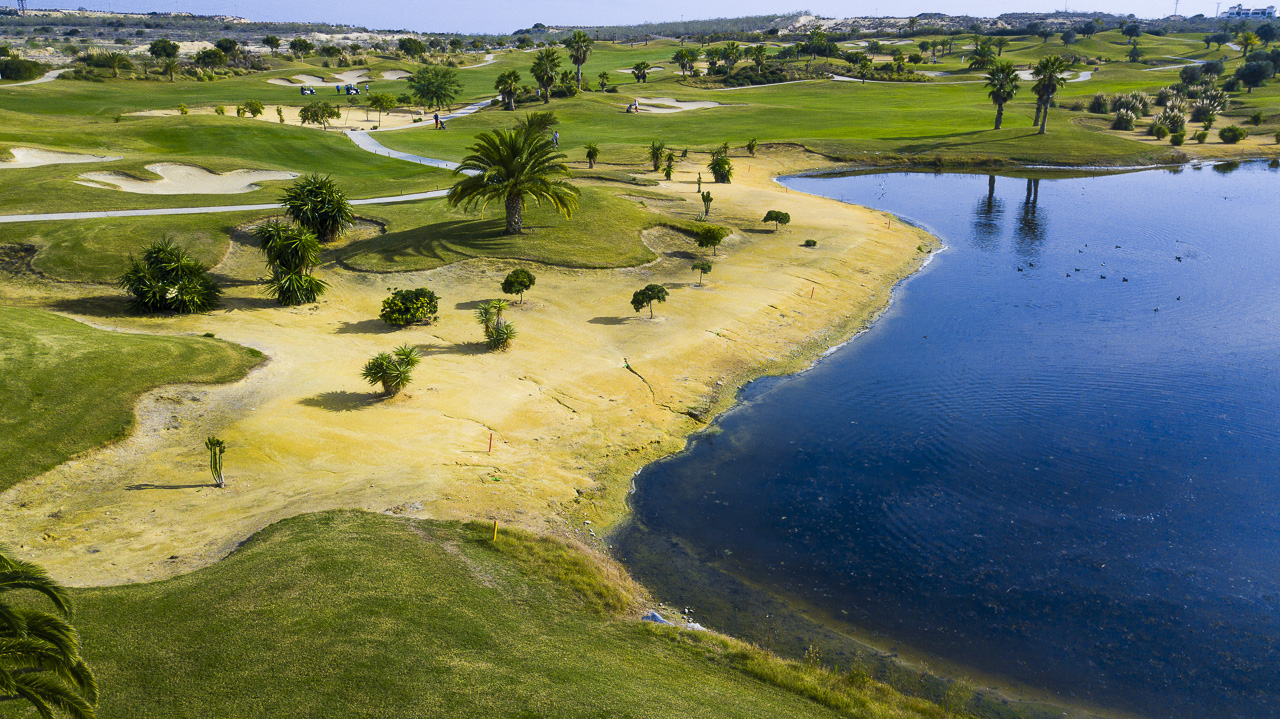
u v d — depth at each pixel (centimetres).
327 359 3584
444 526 2322
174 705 1452
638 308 4212
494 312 3794
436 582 1978
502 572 2100
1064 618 2119
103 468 2581
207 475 2583
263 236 4503
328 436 2867
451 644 1706
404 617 1789
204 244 5319
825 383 3694
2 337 3272
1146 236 6494
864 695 1738
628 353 3791
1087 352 4072
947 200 8175
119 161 7362
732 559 2386
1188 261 5725
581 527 2492
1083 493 2752
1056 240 6438
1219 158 10506
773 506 2677
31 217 5672
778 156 10475
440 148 10356
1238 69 16900
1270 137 11494
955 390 3619
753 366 3816
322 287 4541
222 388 3184
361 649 1645
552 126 12494
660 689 1620
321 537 2150
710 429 3228
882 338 4294
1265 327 4369
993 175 9662
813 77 19588
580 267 5022
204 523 2294
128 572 2027
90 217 5719
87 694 1125
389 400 3178
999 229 6856
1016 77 11469
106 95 14275
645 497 2722
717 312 4362
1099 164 10100
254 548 2092
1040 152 10450
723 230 5481
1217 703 1823
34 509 2327
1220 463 2945
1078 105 14112
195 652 1616
